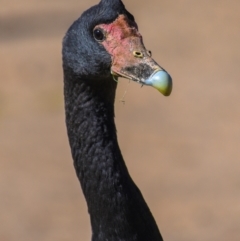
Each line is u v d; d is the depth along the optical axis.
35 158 19.11
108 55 8.34
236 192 17.22
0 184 17.86
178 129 20.72
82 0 35.59
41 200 17.14
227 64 26.53
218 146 19.62
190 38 29.89
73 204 16.94
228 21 32.12
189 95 23.48
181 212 16.45
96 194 8.44
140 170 18.28
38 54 27.81
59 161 18.91
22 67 26.42
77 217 16.44
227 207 16.61
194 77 25.23
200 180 17.78
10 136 20.53
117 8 8.49
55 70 26.08
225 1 35.09
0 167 18.67
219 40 29.52
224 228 15.90
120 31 8.41
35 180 17.98
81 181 8.57
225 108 22.38
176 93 23.67
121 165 8.49
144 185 17.56
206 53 27.92
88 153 8.47
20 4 35.19
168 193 17.20
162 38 30.00
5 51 28.28
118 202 8.36
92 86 8.44
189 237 15.58
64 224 16.20
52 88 24.14
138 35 8.45
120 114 21.77
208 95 23.47
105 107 8.52
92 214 8.52
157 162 18.67
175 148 19.48
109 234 8.43
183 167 18.41
